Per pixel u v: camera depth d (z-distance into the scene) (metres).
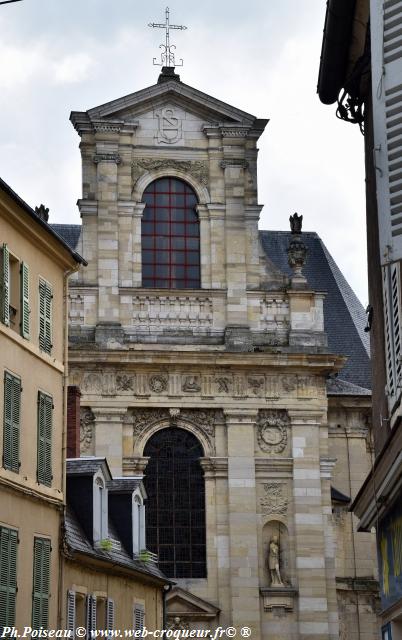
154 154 66.62
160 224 66.38
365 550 68.75
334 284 79.69
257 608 61.00
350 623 67.69
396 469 23.31
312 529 62.31
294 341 64.31
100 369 62.78
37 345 36.75
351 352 75.94
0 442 32.56
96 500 42.62
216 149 67.12
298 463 63.06
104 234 65.06
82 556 38.69
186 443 63.16
